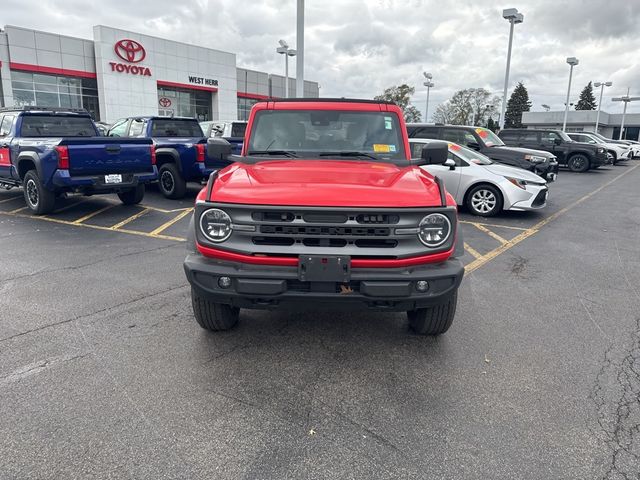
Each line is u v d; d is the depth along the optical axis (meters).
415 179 3.56
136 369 3.36
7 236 7.25
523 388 3.20
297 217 3.09
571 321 4.33
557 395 3.12
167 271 5.57
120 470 2.39
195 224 3.29
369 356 3.61
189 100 39.00
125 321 4.16
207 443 2.61
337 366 3.46
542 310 4.59
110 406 2.92
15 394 3.03
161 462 2.46
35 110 9.97
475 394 3.12
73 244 6.80
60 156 7.86
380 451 2.57
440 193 3.32
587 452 2.58
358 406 2.97
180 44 36.22
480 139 12.66
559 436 2.70
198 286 3.24
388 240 3.15
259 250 3.12
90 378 3.23
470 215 9.68
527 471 2.43
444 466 2.46
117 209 9.52
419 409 2.95
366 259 3.13
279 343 3.80
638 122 71.31
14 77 28.58
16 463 2.42
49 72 29.67
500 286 5.28
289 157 4.33
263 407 2.94
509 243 7.33
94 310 4.39
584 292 5.12
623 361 3.59
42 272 5.49
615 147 27.67
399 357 3.60
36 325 4.06
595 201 12.19
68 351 3.61
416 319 3.83
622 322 4.32
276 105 4.63
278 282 3.09
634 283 5.46
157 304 4.56
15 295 4.75
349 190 3.21
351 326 4.14
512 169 9.74
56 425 2.73
